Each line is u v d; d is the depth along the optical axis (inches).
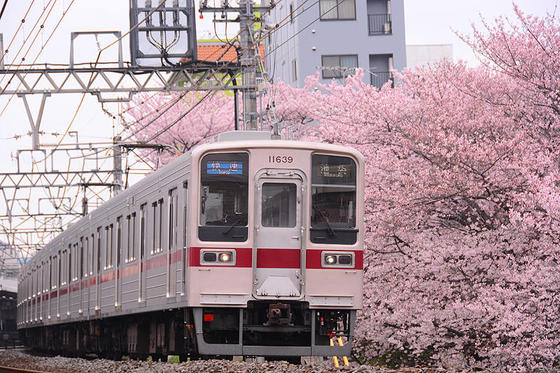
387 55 3855.8
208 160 1142.3
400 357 1637.6
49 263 2559.1
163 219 1294.3
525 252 1373.0
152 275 1349.7
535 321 1253.7
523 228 1296.8
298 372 976.9
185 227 1172.5
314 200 1157.1
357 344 1615.4
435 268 1389.0
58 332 2598.4
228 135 1221.7
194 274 1121.4
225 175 1142.3
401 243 1581.0
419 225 1545.3
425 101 1610.5
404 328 1464.1
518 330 1233.4
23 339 3838.6
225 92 3245.6
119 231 1617.9
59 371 1573.6
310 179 1154.7
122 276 1567.4
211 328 1145.4
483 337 1407.5
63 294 2257.6
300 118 2851.9
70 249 2178.9
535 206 1305.4
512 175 1428.4
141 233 1440.7
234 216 1135.0
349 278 1157.7
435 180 1441.9
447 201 1505.9
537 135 1505.9
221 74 2317.9
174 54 2103.8
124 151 2758.4
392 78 3784.5
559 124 1501.0
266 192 1148.5
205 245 1124.5
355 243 1164.5
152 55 2098.9
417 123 1598.2
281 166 1147.9
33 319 2928.2
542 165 1374.3
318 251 1149.1
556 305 1268.5
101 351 1963.6
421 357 1555.1
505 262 1362.0
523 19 1563.7
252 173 1141.7
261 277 1132.5
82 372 1478.8
